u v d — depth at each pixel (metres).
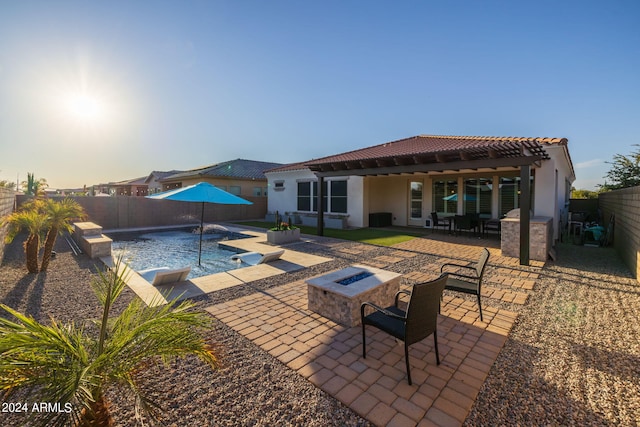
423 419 2.42
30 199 14.53
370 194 16.97
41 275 6.68
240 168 24.80
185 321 2.11
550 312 4.62
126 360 1.84
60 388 1.52
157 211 17.25
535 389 2.81
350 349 3.52
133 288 5.74
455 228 13.77
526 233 7.64
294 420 2.43
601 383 2.89
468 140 12.98
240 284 6.04
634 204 6.75
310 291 4.65
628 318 4.38
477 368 3.13
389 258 8.59
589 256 8.76
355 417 2.46
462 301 5.09
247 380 2.94
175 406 2.57
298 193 18.92
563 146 9.86
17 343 1.54
